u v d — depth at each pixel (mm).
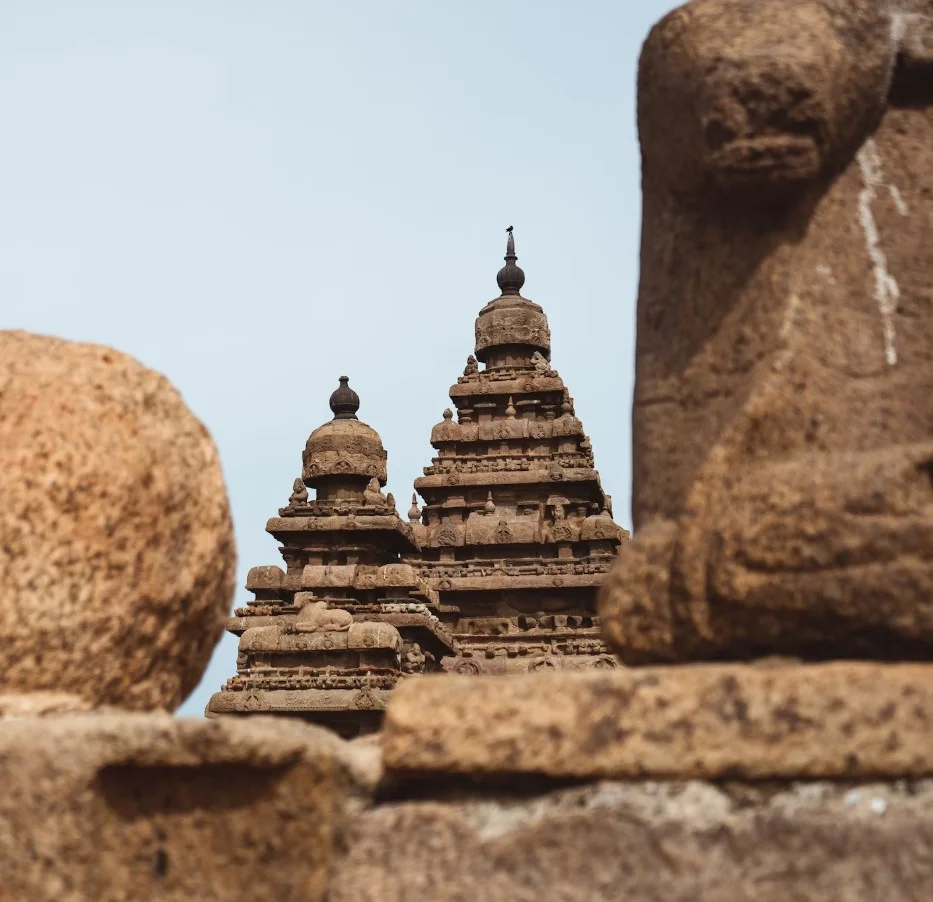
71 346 5039
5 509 4641
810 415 4859
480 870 4379
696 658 4855
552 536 33469
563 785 4438
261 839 4449
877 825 4133
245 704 27266
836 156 5152
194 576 5031
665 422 5281
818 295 5031
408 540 33625
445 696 4535
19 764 4207
